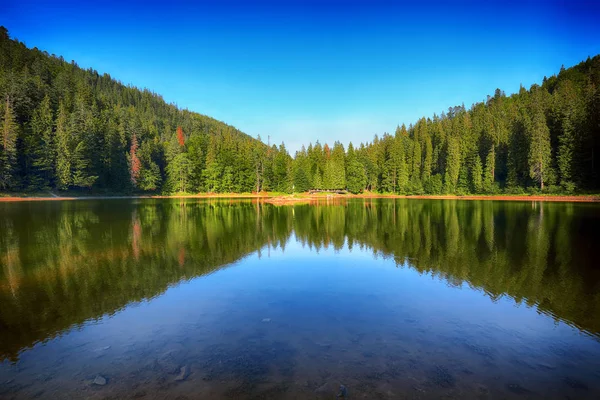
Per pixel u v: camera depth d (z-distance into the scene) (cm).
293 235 2270
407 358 657
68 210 3928
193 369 619
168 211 4112
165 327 816
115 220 3036
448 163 8262
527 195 6138
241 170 9881
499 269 1350
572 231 2238
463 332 782
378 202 6341
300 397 529
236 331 787
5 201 5244
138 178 8269
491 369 620
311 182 10450
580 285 1134
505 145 7906
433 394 540
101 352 693
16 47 11250
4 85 6769
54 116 7306
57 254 1659
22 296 1057
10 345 732
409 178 9694
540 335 767
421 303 977
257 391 547
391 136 11638
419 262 1483
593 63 11794
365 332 779
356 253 1692
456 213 3625
